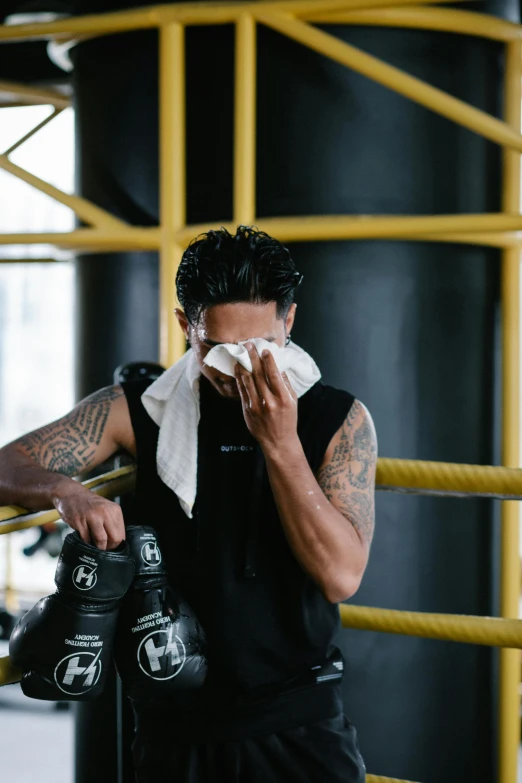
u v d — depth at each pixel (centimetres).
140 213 334
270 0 299
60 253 377
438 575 319
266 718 171
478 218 278
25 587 944
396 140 309
